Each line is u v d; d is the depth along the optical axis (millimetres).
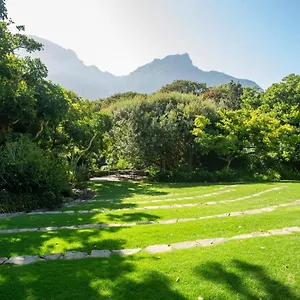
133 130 22500
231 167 24188
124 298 3385
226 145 21031
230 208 8805
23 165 11352
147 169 24234
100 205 10234
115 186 17766
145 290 3541
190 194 13094
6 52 12977
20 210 10133
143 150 21844
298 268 4066
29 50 14617
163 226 6359
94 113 20797
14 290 3535
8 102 12867
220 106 28938
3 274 3955
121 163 27109
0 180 11078
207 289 3564
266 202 10031
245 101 31031
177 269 4055
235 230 5988
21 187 11203
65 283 3695
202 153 22703
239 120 22031
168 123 22281
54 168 12508
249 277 3834
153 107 27891
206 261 4281
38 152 12344
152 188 16500
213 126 23891
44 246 5125
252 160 23719
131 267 4137
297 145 23062
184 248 4961
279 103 26281
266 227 6172
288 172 23125
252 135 21797
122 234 5785
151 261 4355
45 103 14836
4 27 12969
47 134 17047
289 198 10977
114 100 43062
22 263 4371
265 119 21578
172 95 29047
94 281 3736
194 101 26109
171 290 3543
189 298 3396
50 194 11023
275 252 4586
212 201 10680
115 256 4625
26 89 13766
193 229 6070
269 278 3811
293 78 27828
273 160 23688
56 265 4262
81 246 5113
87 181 20578
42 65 15039
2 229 6543
